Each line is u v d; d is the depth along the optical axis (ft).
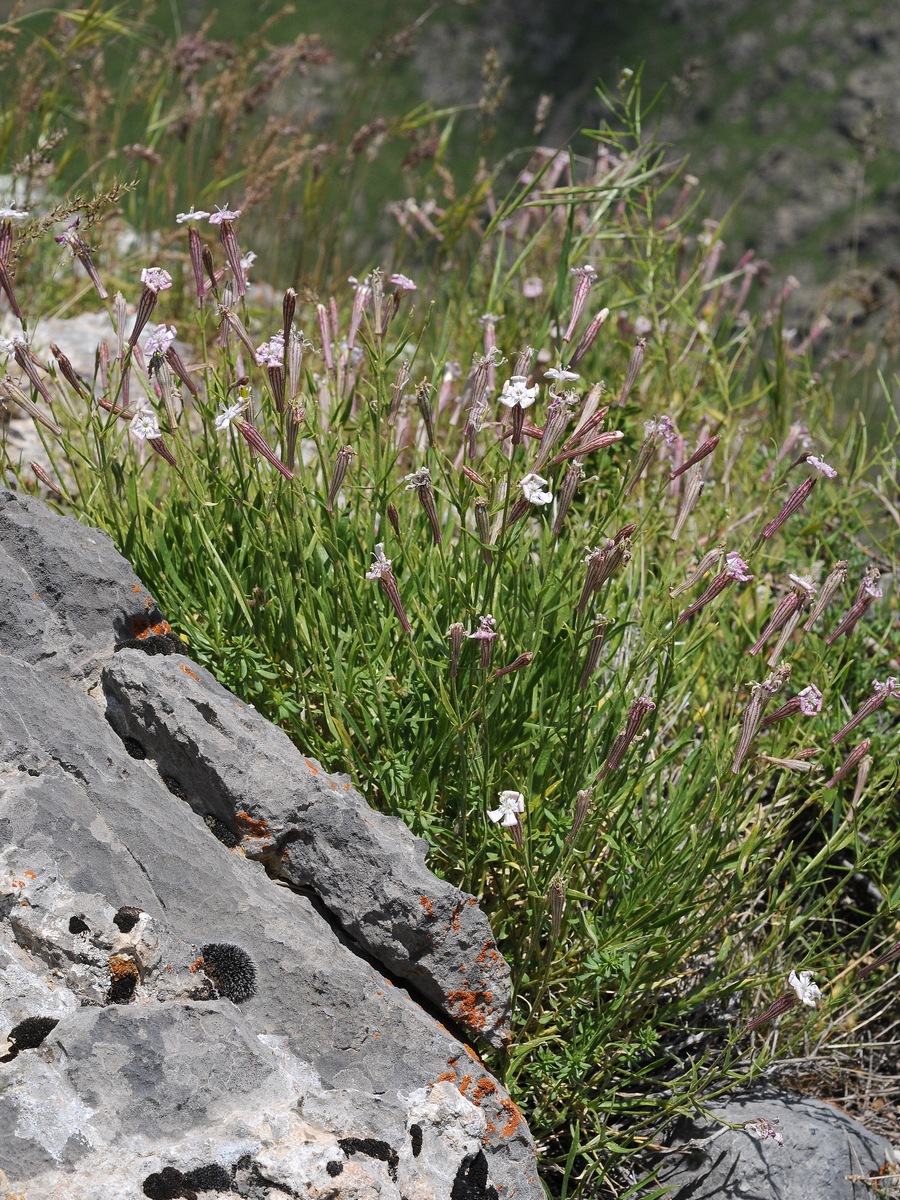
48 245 20.12
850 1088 11.65
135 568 11.31
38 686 9.38
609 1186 10.16
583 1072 9.95
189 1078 7.37
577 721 10.09
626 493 10.77
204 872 8.82
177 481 11.79
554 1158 9.79
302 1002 8.48
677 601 10.80
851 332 19.93
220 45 23.26
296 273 22.18
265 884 9.19
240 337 10.02
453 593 10.52
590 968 9.66
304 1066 8.16
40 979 7.66
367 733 10.74
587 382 16.34
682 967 11.43
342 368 11.98
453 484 11.11
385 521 10.98
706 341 16.61
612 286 19.38
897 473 16.31
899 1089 11.63
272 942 8.60
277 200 23.76
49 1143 6.84
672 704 11.81
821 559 15.37
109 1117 7.09
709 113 146.20
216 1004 7.82
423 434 13.12
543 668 10.30
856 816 10.88
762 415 18.12
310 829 9.27
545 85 141.38
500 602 10.48
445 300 18.80
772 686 9.23
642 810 10.79
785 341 17.58
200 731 9.36
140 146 21.13
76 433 13.42
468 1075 8.57
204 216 10.24
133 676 9.57
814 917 11.31
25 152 21.36
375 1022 8.52
